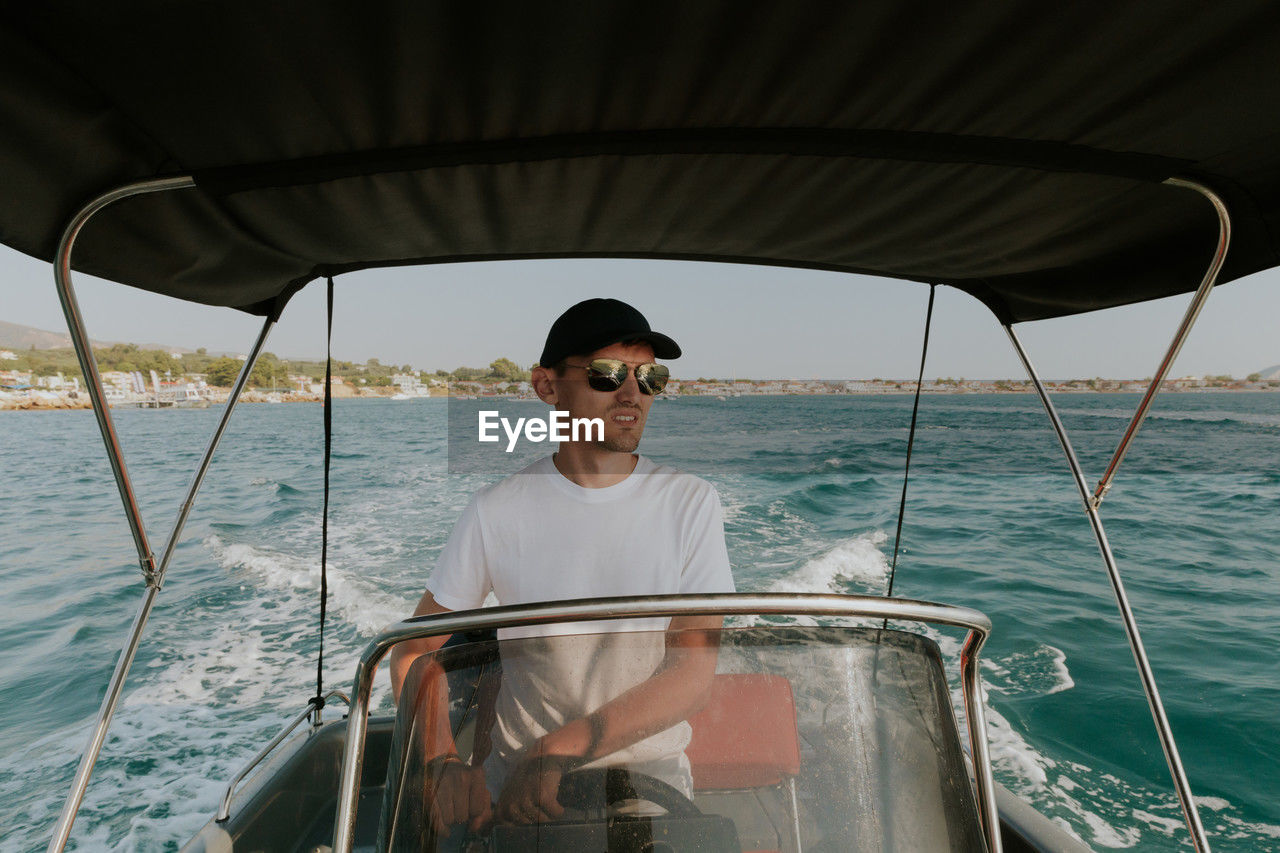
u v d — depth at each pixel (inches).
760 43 49.4
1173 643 269.1
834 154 64.8
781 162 68.4
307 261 88.7
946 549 430.0
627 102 57.6
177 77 47.9
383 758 95.7
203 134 55.5
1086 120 58.1
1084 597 332.2
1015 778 179.9
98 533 564.1
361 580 357.4
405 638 43.4
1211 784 176.2
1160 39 46.9
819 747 43.3
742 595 43.8
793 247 95.9
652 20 46.3
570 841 40.7
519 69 51.8
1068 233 81.3
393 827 41.8
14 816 179.3
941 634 252.5
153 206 61.7
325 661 263.9
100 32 42.4
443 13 44.2
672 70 52.9
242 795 80.3
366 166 63.6
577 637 44.5
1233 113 55.3
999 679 236.2
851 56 51.0
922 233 86.0
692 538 59.6
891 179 71.7
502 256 100.0
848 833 42.0
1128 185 67.7
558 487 59.6
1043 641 270.5
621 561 58.4
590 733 42.6
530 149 63.6
